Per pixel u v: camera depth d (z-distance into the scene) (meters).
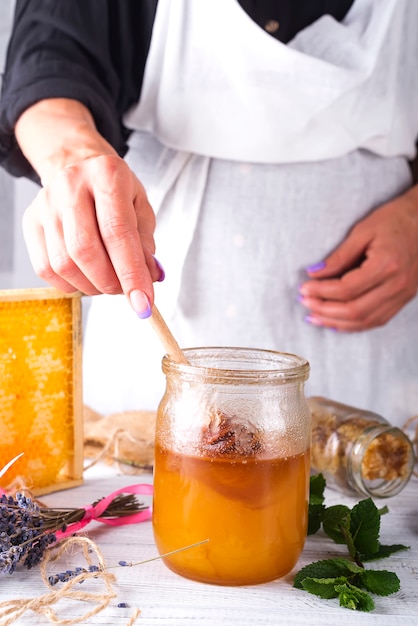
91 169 0.56
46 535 0.53
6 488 0.61
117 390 0.88
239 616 0.49
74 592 0.49
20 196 1.12
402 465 0.65
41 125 0.70
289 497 0.52
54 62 0.75
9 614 0.48
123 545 0.57
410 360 0.92
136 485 0.62
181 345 0.85
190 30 0.76
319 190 0.83
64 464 0.66
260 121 0.79
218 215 0.83
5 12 1.00
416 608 0.50
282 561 0.52
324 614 0.49
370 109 0.82
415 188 0.88
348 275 0.84
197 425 0.51
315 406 0.70
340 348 0.88
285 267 0.84
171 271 0.81
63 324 0.64
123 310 0.86
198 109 0.79
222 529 0.51
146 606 0.50
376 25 0.80
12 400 0.62
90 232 0.54
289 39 0.82
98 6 0.78
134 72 0.83
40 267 0.58
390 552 0.56
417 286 0.90
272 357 0.56
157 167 0.83
